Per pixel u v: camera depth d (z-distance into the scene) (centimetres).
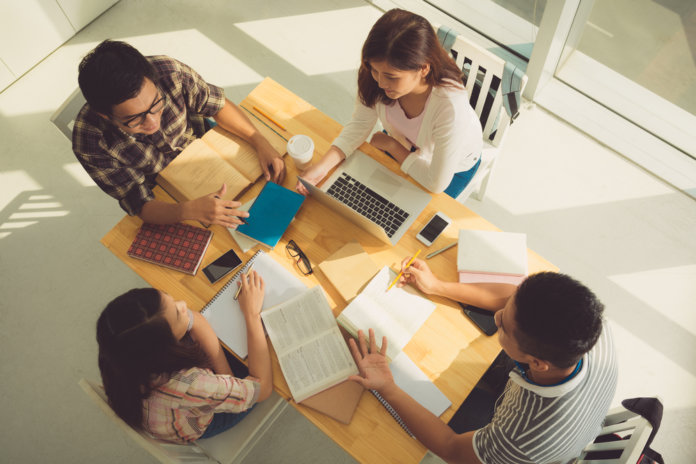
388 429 125
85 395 210
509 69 160
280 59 285
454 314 138
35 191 250
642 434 106
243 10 303
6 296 229
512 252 140
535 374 107
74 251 237
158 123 144
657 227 231
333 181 157
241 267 148
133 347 107
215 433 144
